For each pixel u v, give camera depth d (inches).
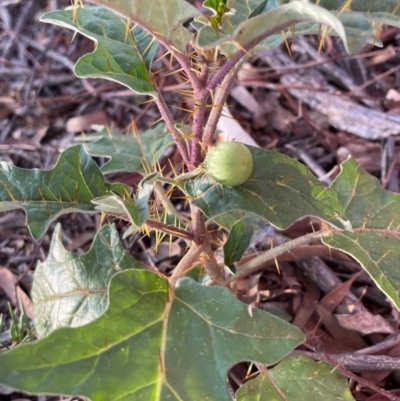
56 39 20.7
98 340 7.4
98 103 19.2
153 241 15.7
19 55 20.5
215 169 8.2
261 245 14.4
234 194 8.7
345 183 10.9
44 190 9.3
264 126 18.3
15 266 15.4
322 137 17.7
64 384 6.9
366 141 17.0
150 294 8.2
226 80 8.9
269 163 9.1
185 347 7.6
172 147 17.1
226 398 7.2
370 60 19.1
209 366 7.5
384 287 9.4
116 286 8.0
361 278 14.1
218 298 8.0
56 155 17.7
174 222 11.2
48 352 7.0
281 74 18.6
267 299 13.8
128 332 7.7
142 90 9.0
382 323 12.6
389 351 11.9
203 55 8.3
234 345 7.6
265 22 6.9
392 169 15.9
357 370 11.7
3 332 13.3
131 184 16.6
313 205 9.0
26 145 17.9
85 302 10.3
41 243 15.8
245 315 7.7
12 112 18.8
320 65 18.8
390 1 7.3
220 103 8.9
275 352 7.4
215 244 13.4
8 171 9.2
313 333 12.3
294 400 10.2
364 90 18.2
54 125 18.6
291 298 13.8
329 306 13.4
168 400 7.1
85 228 16.1
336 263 14.6
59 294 10.6
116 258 10.6
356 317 12.9
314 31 9.3
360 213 10.6
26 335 11.6
